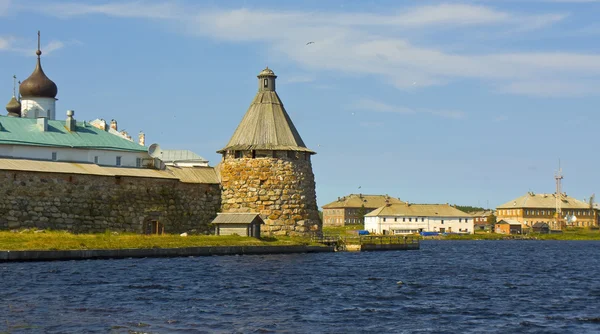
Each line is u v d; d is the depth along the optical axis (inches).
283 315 1704.0
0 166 3238.2
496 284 2405.3
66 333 1478.8
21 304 1754.4
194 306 1791.3
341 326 1595.7
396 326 1605.6
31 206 3284.9
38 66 4352.9
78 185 3422.7
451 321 1672.0
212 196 3875.5
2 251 2564.0
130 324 1568.7
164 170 3855.8
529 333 1558.8
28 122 3809.1
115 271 2420.0
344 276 2511.1
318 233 3941.9
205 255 3117.6
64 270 2395.4
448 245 6284.5
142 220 3614.7
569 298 2069.4
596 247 6156.5
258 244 3376.0
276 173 3821.4
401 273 2704.2
